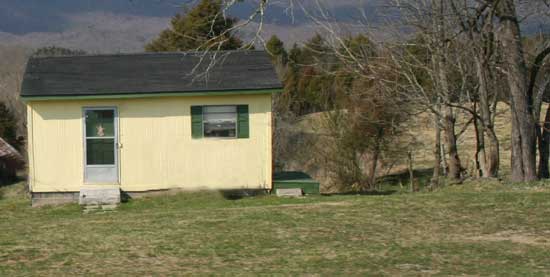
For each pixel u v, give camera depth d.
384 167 28.06
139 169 17.88
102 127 17.83
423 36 19.28
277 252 9.74
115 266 8.91
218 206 15.95
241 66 18.95
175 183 17.92
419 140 30.98
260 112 17.98
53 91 17.42
